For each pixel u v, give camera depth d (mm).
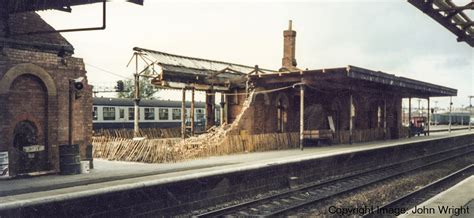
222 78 25781
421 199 12789
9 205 7586
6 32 11352
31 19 12367
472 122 70688
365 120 30984
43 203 8062
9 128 11680
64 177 11781
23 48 11969
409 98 34906
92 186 9664
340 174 17969
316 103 26016
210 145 17766
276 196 12516
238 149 18922
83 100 13820
